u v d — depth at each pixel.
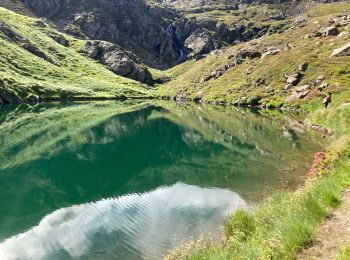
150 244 23.30
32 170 46.59
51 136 71.81
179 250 19.62
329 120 68.00
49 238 25.70
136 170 46.47
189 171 44.78
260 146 57.88
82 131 79.31
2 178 42.78
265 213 20.88
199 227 25.66
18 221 29.17
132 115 111.62
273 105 133.88
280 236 14.64
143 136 74.88
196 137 72.81
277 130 74.31
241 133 73.81
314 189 21.08
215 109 135.38
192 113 119.56
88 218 29.20
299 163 43.59
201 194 34.47
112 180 41.66
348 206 17.72
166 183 39.34
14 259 22.86
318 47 169.12
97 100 178.50
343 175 23.16
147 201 32.88
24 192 37.25
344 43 159.12
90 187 38.75
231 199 32.25
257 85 162.88
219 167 45.97
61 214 30.61
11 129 78.12
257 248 14.15
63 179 42.53
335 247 13.66
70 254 22.86
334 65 140.62
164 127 87.12
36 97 156.88
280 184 35.38
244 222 21.09
